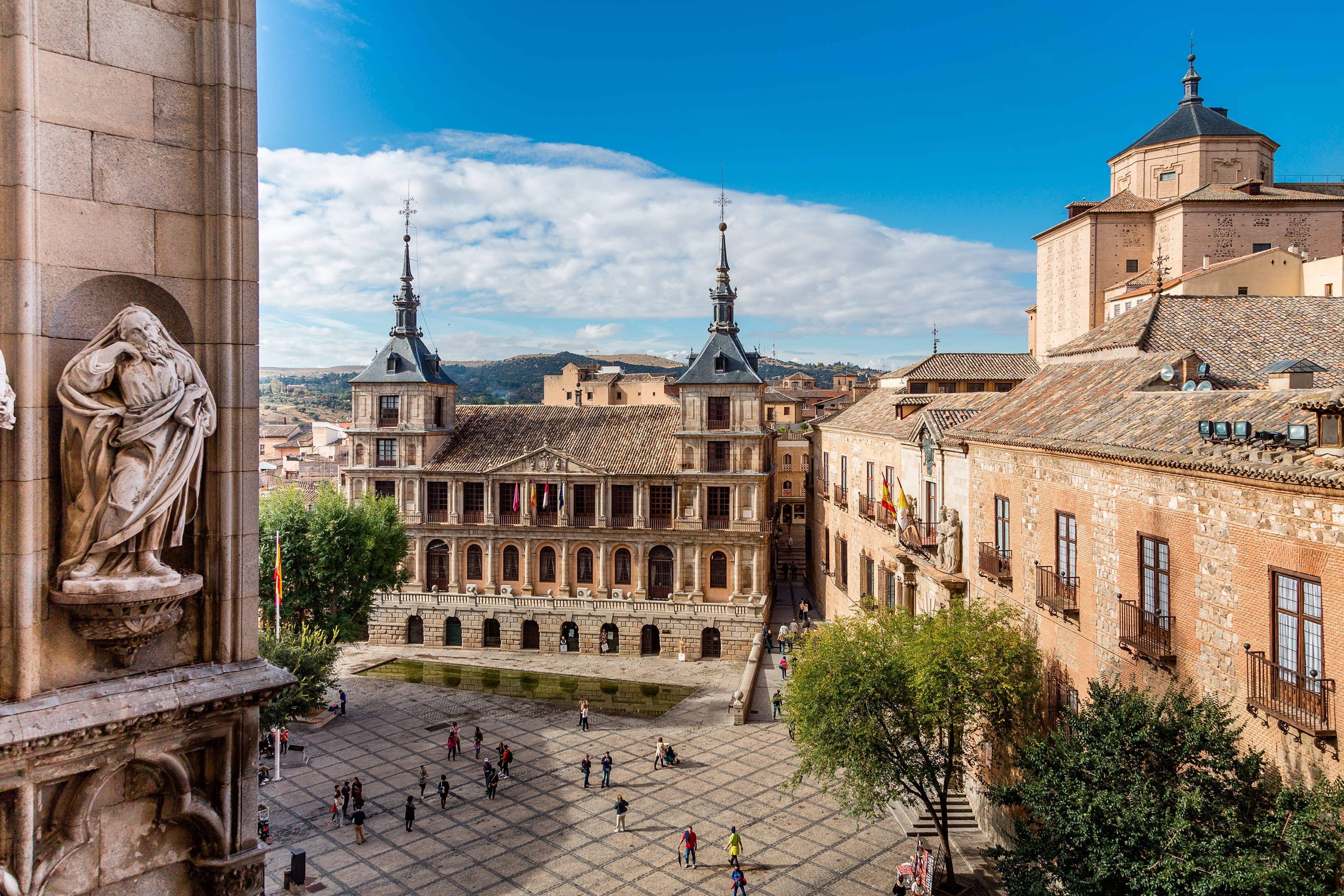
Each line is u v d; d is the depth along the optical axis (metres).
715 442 61.22
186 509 8.84
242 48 9.40
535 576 63.22
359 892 27.88
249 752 9.49
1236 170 58.53
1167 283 49.56
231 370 9.36
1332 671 14.43
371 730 44.41
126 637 8.41
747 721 45.56
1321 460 14.78
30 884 7.85
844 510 54.41
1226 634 17.34
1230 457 16.84
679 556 61.22
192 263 9.25
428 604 62.53
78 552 8.12
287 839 31.86
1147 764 16.61
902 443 40.88
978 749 29.39
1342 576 14.23
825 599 62.41
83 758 8.16
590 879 28.56
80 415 8.08
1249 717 16.66
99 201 8.55
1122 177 64.25
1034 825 20.25
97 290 8.63
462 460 64.88
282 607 47.25
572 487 62.59
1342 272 42.97
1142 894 15.20
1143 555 20.45
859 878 28.28
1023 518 26.97
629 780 37.44
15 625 7.82
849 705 26.00
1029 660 25.06
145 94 8.88
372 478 65.00
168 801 8.94
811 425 71.88
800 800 34.91
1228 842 14.41
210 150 9.27
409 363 65.00
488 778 35.69
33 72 7.98
